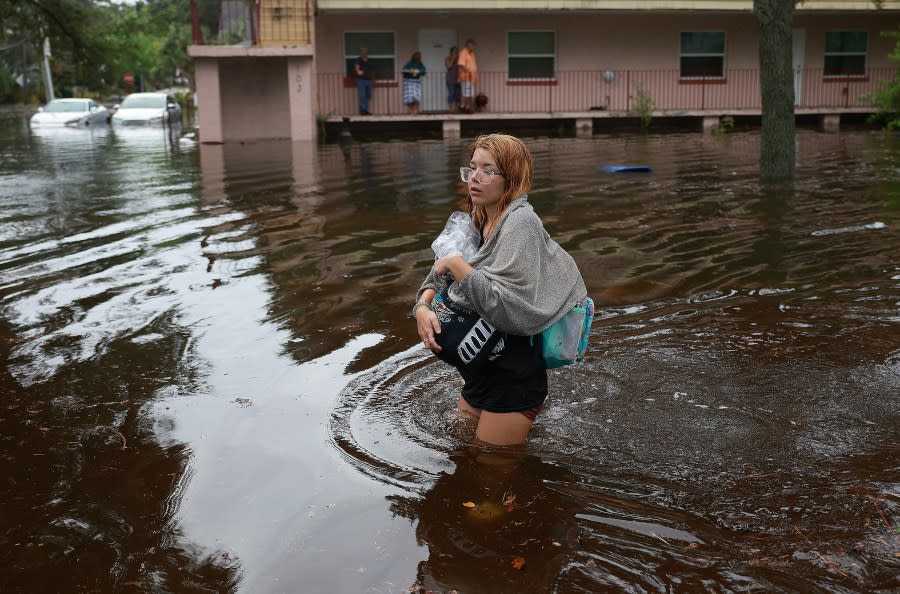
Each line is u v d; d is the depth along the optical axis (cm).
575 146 1705
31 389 384
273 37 1961
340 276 584
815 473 292
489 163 302
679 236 714
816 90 2386
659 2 2130
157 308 511
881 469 293
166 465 308
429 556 247
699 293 527
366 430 333
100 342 448
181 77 6141
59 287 567
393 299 521
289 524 266
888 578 230
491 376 313
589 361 404
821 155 1421
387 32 2203
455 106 2250
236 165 1390
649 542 252
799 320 465
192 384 386
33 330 472
